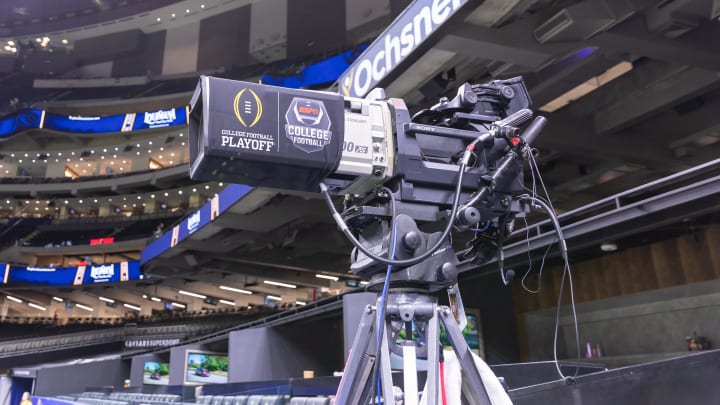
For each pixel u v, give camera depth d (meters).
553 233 4.48
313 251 13.36
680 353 6.17
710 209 3.41
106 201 32.78
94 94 32.19
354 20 26.92
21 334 29.66
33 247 30.42
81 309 31.55
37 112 29.73
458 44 4.56
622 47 5.30
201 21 30.67
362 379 1.16
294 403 5.05
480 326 7.39
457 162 1.36
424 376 3.10
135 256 32.41
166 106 31.38
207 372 10.68
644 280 6.27
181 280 26.42
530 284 7.72
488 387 1.20
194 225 10.90
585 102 7.73
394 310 1.20
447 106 1.43
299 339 8.87
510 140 1.32
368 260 1.27
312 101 1.24
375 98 1.41
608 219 4.01
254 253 13.48
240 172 1.21
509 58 4.84
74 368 15.40
